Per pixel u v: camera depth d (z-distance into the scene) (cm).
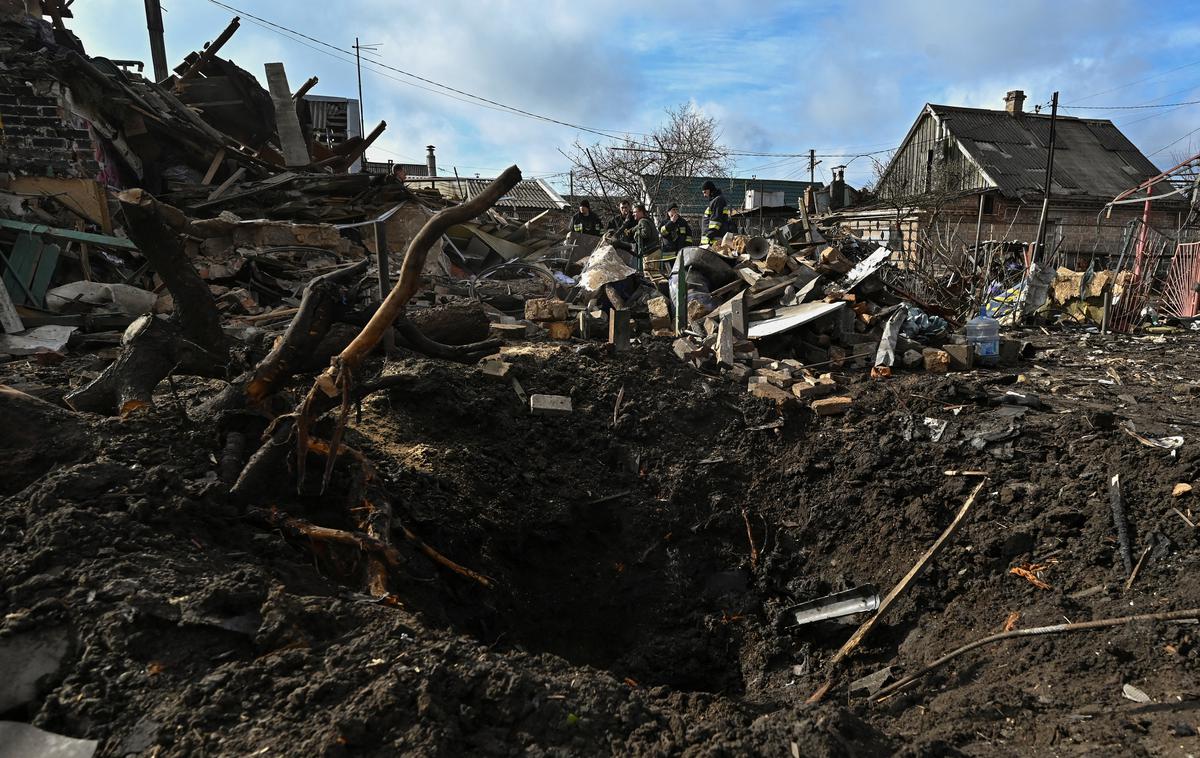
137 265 897
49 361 604
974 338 871
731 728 261
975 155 2897
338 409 490
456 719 236
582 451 582
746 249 991
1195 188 1519
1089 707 316
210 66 1345
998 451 554
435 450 507
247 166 1170
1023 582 441
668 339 800
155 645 248
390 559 353
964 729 316
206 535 322
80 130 895
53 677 236
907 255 1614
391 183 1171
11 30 906
